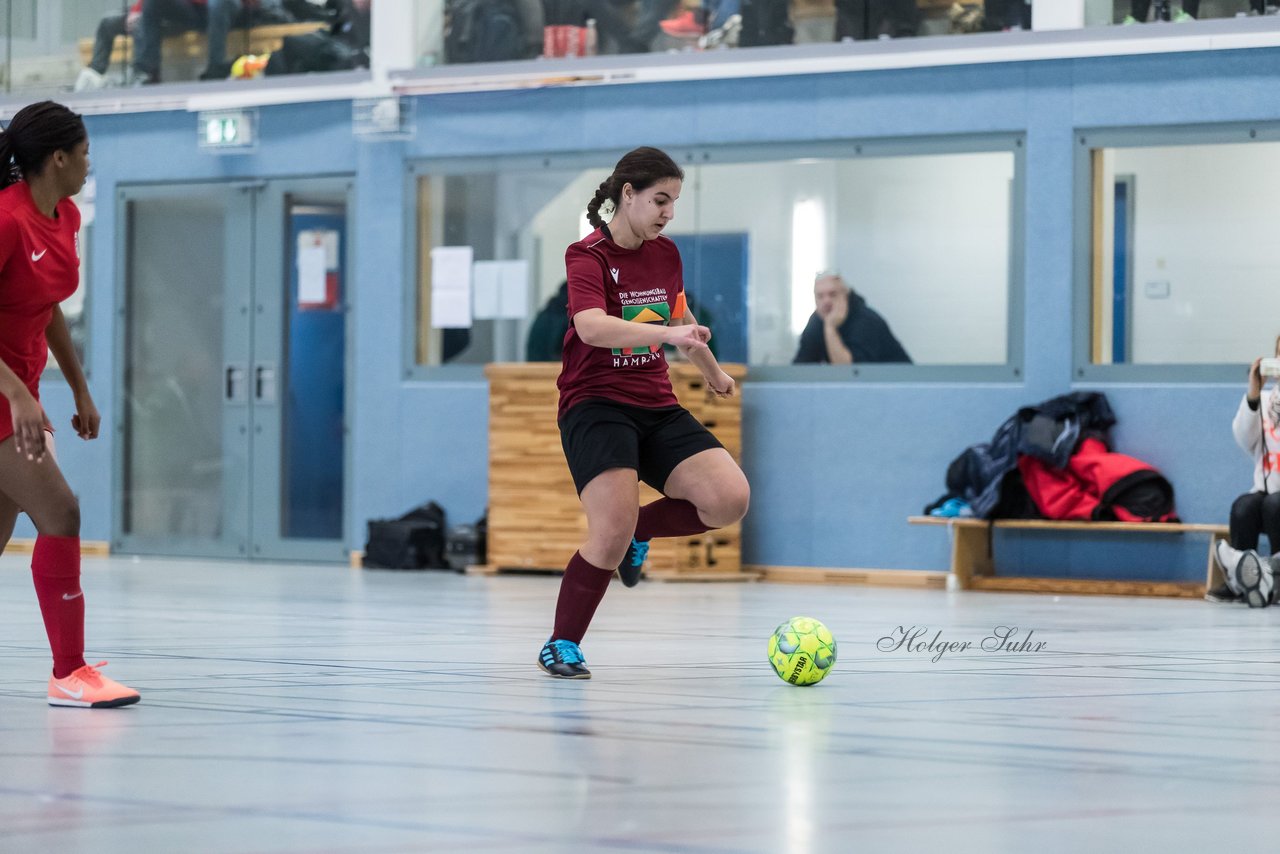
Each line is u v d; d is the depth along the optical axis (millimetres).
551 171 37062
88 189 41344
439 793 9703
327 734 12164
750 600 28734
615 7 36531
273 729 12406
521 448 35125
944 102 34000
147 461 41031
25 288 12922
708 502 15523
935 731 12453
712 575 34188
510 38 37312
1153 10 32469
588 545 15992
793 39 35125
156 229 40906
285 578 33719
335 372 39188
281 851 8047
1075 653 19328
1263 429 29312
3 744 11641
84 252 41438
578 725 12711
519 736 12062
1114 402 32719
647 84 36281
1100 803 9492
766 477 35094
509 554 35188
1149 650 19797
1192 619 25234
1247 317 32281
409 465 38000
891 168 34438
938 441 33812
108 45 41156
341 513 39031
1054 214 33219
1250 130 32031
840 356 34750
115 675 16312
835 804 9391
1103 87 32938
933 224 34188
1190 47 32188
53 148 12977
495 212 37531
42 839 8352
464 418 37500
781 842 8297
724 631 22047
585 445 15719
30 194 13023
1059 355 33125
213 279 40281
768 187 35344
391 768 10617
